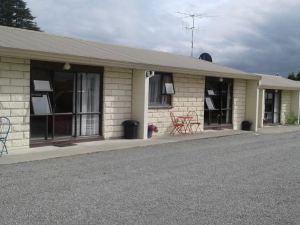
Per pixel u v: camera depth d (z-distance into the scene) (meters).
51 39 13.86
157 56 17.66
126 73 14.50
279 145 14.84
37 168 8.93
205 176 8.75
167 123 16.42
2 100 10.80
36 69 11.66
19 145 11.30
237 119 20.48
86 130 13.48
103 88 13.78
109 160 10.29
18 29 14.10
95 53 13.26
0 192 6.84
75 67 12.76
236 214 6.12
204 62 20.84
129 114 14.77
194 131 17.83
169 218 5.81
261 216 6.08
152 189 7.42
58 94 12.40
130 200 6.64
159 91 16.05
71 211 5.94
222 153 12.27
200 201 6.75
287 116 26.34
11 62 10.92
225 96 19.78
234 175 8.97
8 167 8.95
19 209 5.95
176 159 10.84
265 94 24.42
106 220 5.61
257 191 7.59
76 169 8.97
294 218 6.04
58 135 12.59
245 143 15.14
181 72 15.80
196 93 17.78
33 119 11.78
